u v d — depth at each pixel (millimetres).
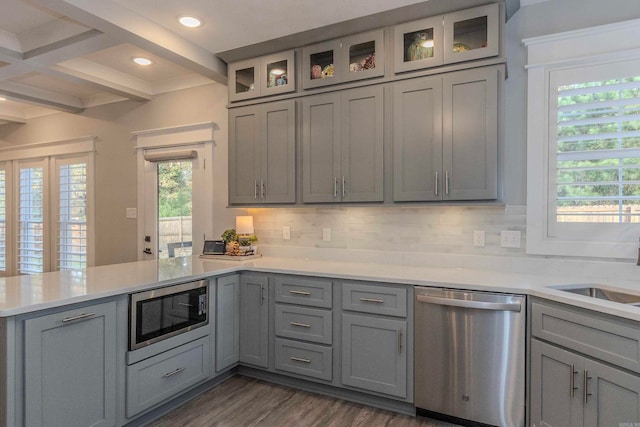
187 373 2445
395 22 2586
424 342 2254
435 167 2459
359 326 2443
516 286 2062
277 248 3408
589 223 2342
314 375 2596
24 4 2545
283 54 2996
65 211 4605
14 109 4816
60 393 1765
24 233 4957
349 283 2473
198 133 3775
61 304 1745
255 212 3533
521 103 2527
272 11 2527
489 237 2631
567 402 1792
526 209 2510
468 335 2135
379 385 2385
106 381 1972
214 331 2664
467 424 2211
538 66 2451
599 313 1648
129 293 2084
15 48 2961
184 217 3877
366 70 2676
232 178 3217
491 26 2312
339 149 2775
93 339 1913
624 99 2227
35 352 1670
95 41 2717
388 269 2666
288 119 2969
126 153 4227
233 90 3225
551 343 1886
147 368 2184
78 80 3469
